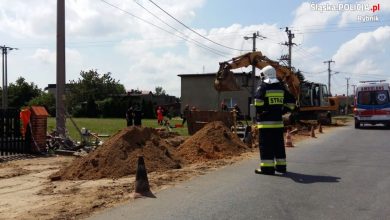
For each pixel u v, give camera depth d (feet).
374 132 87.30
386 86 97.76
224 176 33.47
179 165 39.37
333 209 23.34
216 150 47.85
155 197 26.53
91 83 312.91
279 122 34.19
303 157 45.47
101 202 25.71
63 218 22.53
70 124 129.90
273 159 34.12
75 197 27.53
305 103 111.04
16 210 24.64
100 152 36.86
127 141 38.04
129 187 30.04
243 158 44.86
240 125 80.12
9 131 49.32
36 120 51.01
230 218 21.81
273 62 70.33
